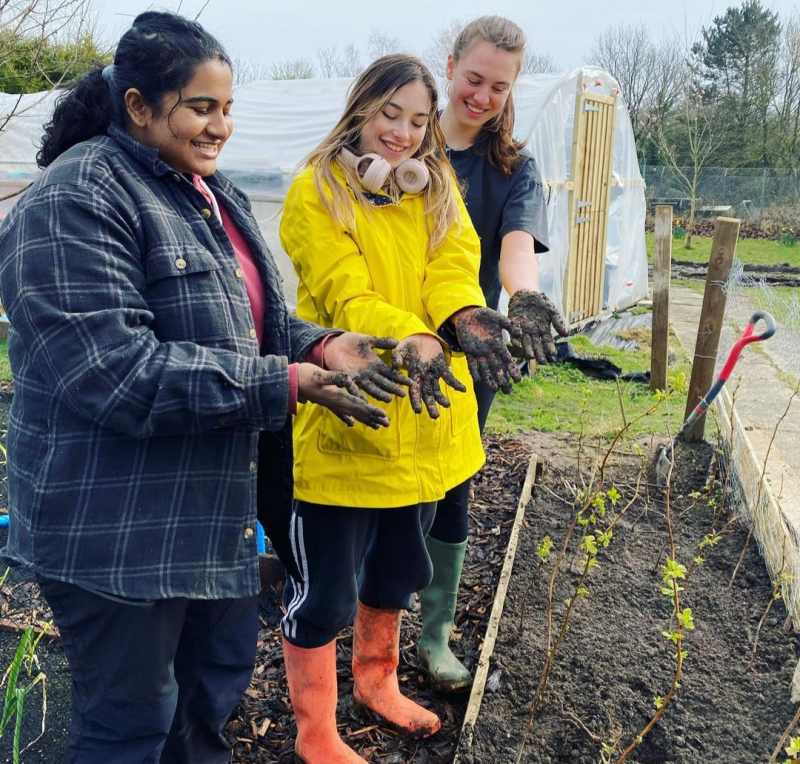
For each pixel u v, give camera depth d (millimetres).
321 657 2139
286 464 1943
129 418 1460
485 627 2947
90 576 1556
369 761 2312
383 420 1593
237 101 9422
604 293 10453
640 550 3590
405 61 1980
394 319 1820
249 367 1530
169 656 1737
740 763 2318
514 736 2393
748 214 21578
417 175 2006
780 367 7324
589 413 5832
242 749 2348
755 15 31359
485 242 2736
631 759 2342
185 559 1619
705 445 4754
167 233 1578
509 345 1941
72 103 1640
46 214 1453
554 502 4074
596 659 2756
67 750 1736
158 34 1525
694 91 26656
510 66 2480
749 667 2742
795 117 25172
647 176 23453
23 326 1459
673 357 7891
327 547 2053
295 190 2037
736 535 3713
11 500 1660
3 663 2721
